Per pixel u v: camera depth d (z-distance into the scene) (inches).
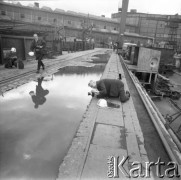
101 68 501.7
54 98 230.5
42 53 370.6
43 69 397.4
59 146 134.0
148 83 679.7
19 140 138.6
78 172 103.0
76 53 951.6
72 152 119.7
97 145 130.0
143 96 257.6
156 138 146.6
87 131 147.1
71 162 110.5
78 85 296.5
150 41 2484.0
